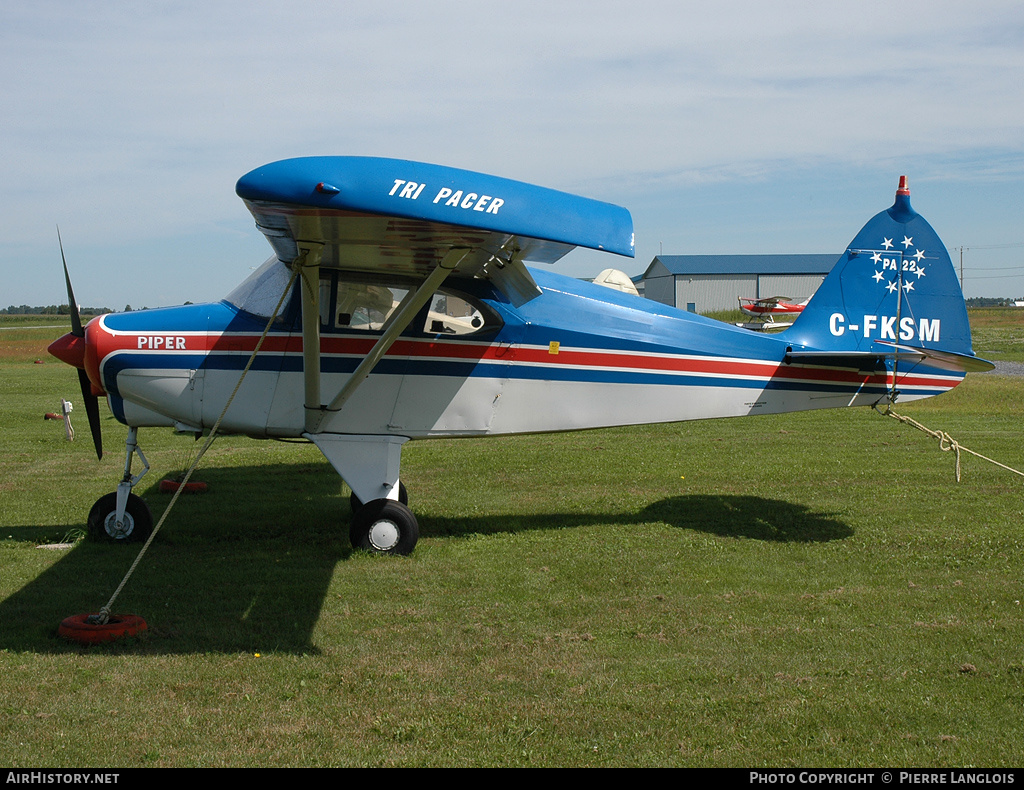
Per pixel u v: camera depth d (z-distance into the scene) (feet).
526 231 12.51
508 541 20.31
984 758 10.00
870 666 12.71
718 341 21.44
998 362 94.89
